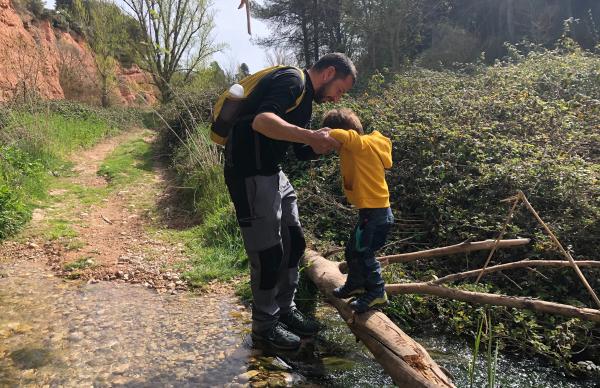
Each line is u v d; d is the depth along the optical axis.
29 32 22.58
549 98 6.57
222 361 3.05
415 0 15.66
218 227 5.85
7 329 3.49
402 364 2.54
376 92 9.47
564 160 4.48
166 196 8.04
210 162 7.35
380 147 3.01
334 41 21.45
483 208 4.35
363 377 2.88
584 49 13.21
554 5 14.64
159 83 24.19
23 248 5.48
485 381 2.83
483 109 6.04
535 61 8.68
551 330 3.19
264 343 3.29
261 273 3.20
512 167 4.37
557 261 3.21
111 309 3.90
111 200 7.96
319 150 2.90
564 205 4.07
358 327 2.93
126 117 20.89
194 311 3.87
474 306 3.56
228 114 2.99
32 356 3.09
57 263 5.04
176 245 5.70
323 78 3.06
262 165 3.05
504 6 15.56
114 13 25.73
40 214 6.81
